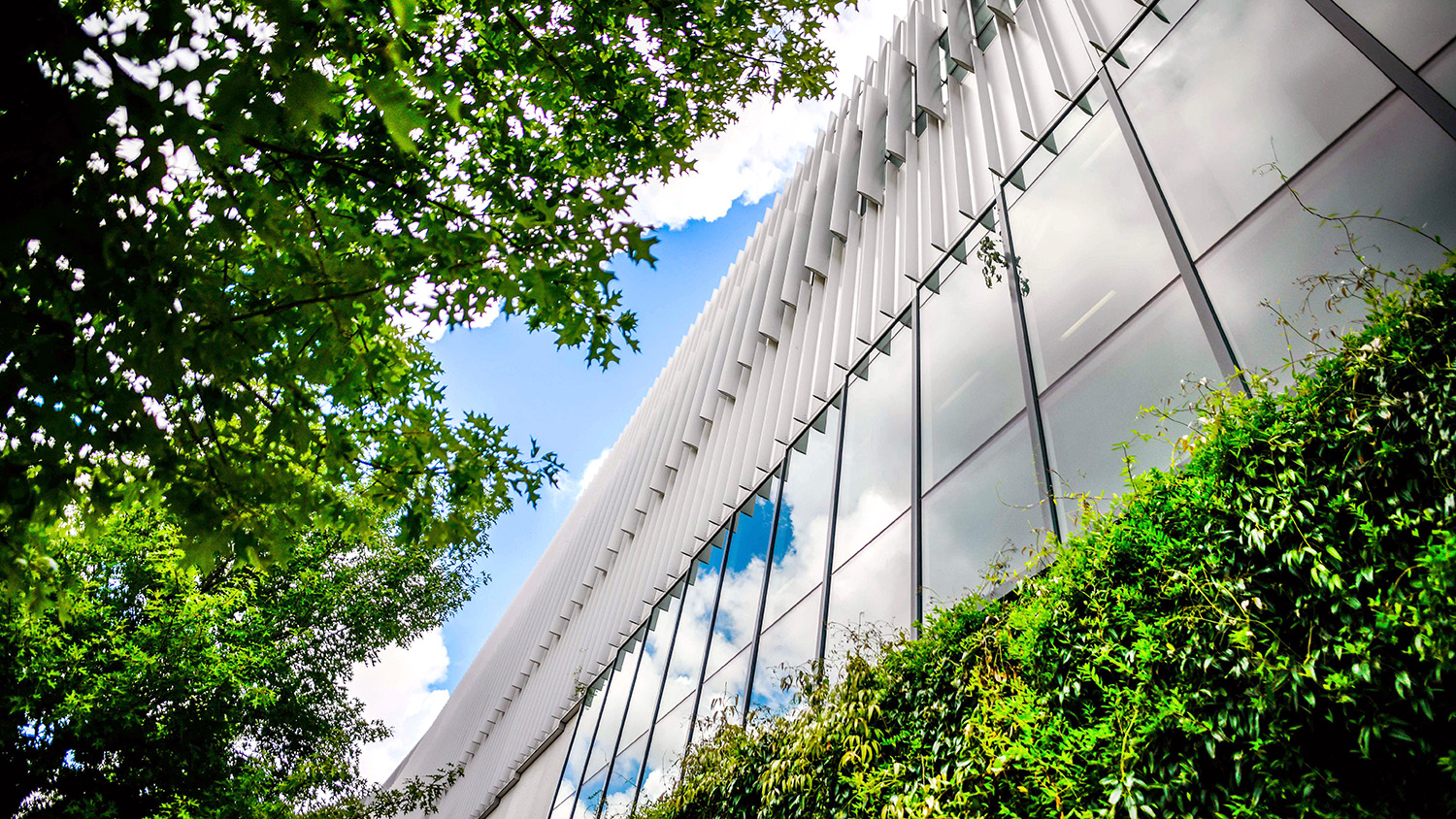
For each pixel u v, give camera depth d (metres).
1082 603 3.67
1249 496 3.14
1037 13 7.57
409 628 11.09
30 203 2.01
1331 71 4.33
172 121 2.08
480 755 17.75
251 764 8.67
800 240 11.40
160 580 7.36
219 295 2.53
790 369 10.16
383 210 3.03
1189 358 4.38
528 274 3.04
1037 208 6.48
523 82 3.66
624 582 13.50
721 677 8.66
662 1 3.83
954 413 6.41
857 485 7.54
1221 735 2.87
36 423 2.43
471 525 3.42
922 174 8.78
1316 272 3.88
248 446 3.02
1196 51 5.40
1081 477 4.71
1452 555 2.34
